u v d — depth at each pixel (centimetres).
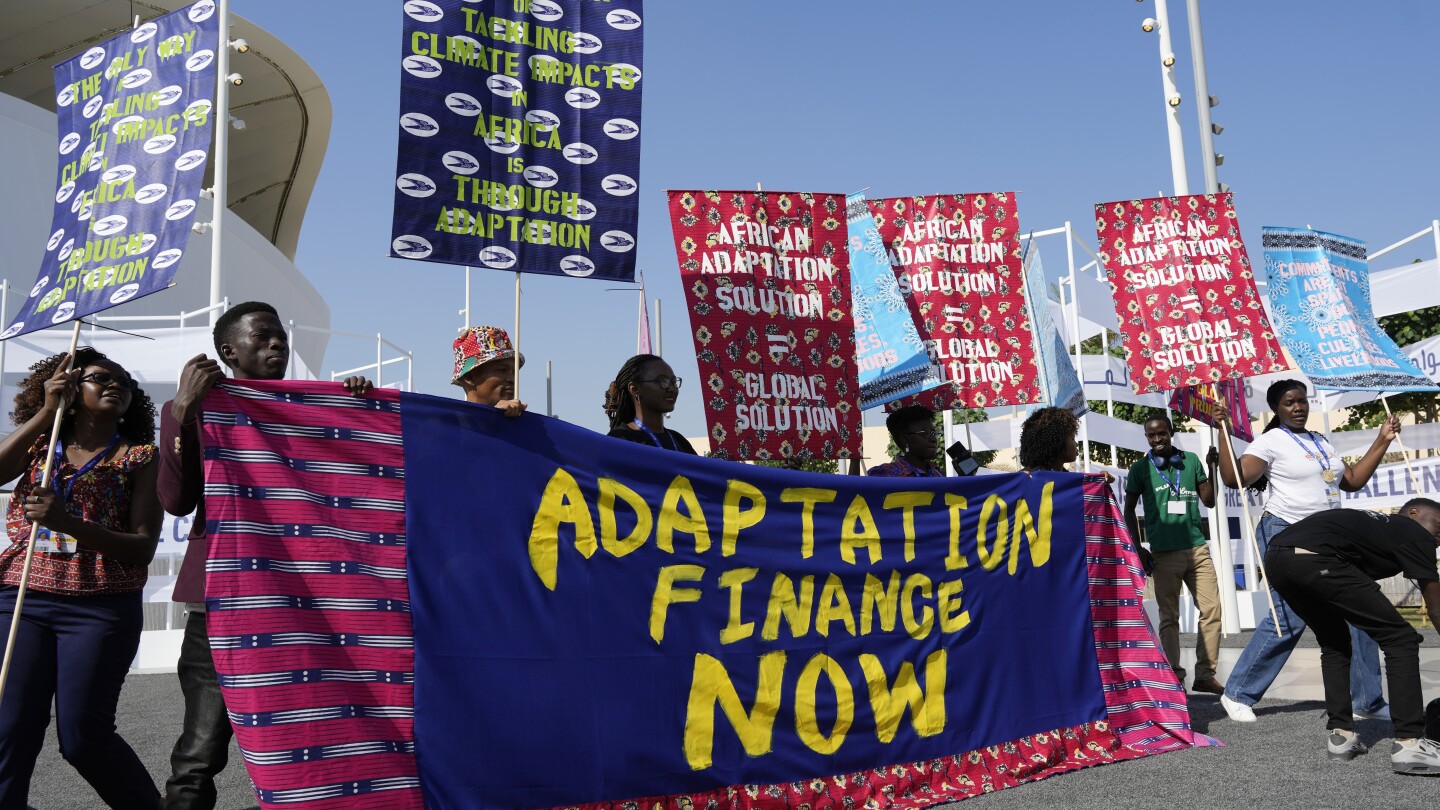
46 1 3009
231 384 346
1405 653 489
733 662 441
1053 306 1230
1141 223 821
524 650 384
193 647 359
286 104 3725
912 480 518
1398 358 860
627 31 507
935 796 479
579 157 487
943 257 736
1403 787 454
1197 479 774
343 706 343
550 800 381
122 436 396
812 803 448
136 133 418
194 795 346
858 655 480
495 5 480
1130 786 479
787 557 467
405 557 366
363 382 368
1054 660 560
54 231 424
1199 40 1248
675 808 413
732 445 607
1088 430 1215
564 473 408
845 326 648
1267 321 802
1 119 2150
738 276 627
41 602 358
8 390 1303
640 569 421
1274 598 627
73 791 513
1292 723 622
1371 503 1284
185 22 421
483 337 467
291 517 346
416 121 453
